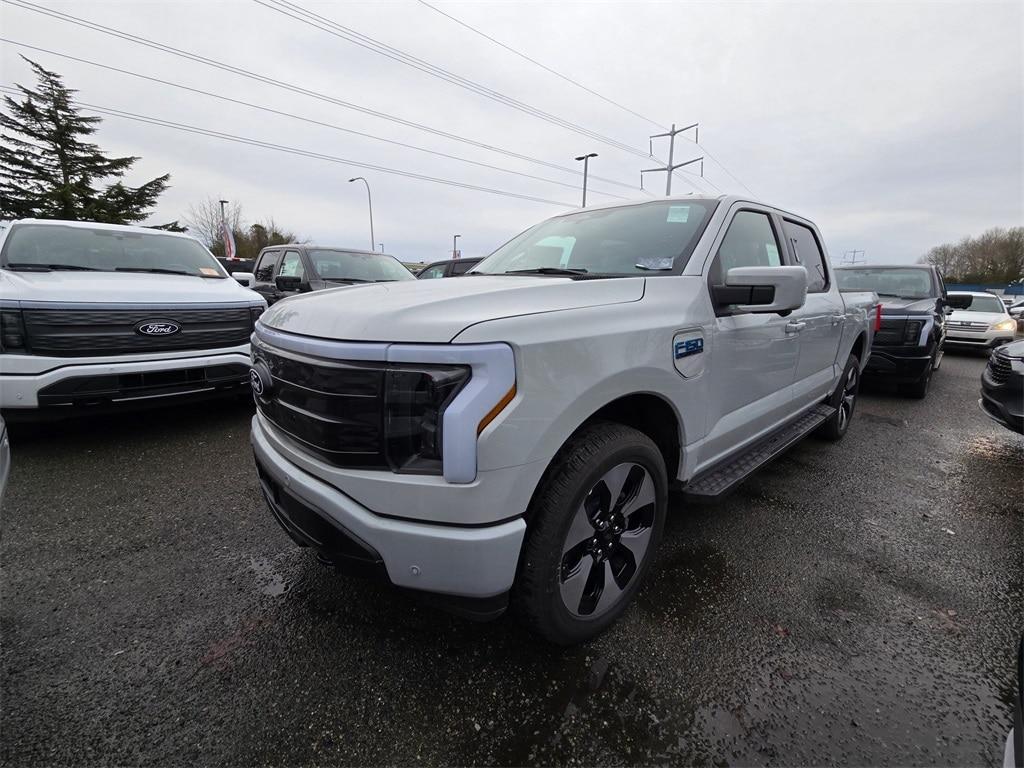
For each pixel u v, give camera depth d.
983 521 3.02
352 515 1.53
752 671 1.83
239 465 3.61
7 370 3.45
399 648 1.91
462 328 1.44
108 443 4.02
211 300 4.28
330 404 1.55
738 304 2.24
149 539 2.64
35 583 2.27
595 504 1.84
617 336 1.76
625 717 1.63
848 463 4.04
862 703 1.70
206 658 1.85
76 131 35.09
